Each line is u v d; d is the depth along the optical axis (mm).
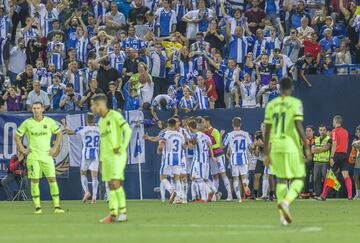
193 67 87688
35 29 93125
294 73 86062
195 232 38625
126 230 40000
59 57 89500
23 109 84125
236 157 76375
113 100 82438
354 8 95062
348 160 81250
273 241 34250
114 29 94000
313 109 83000
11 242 34281
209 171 77938
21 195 80000
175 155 72312
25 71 86312
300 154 42469
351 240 35062
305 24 91688
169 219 48344
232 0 99688
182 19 94000
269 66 86188
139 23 94000
